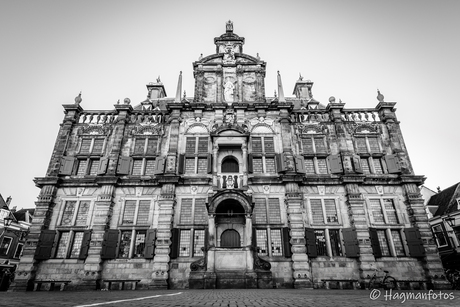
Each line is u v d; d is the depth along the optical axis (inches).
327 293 547.8
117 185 964.0
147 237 885.2
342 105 1100.5
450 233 1224.2
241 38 1275.8
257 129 1075.3
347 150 1027.3
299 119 1108.5
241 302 331.0
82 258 866.8
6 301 349.1
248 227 828.0
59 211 936.9
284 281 837.2
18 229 1551.4
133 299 379.6
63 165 1004.6
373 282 826.8
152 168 1016.9
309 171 1014.4
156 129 1080.2
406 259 869.8
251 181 960.9
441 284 821.2
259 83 1171.9
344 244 879.7
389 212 941.2
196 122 1083.3
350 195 937.5
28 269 838.5
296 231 880.9
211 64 1203.9
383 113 1104.2
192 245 877.2
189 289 744.3
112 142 1052.5
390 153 1042.1
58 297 446.9
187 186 964.0
